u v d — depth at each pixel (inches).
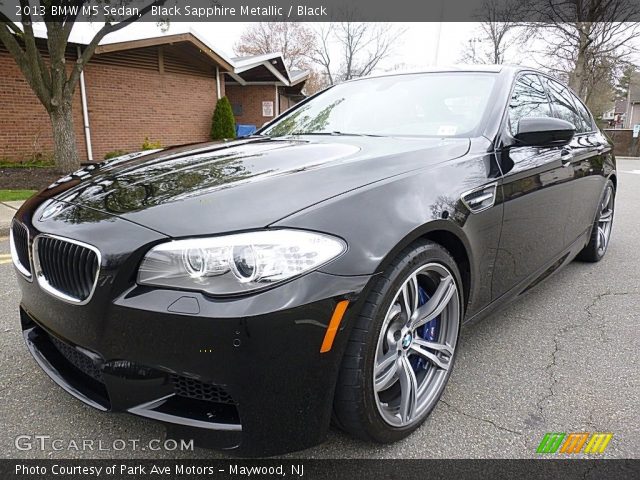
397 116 109.2
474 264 83.6
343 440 74.0
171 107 551.5
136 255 58.7
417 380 79.1
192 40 511.8
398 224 66.1
